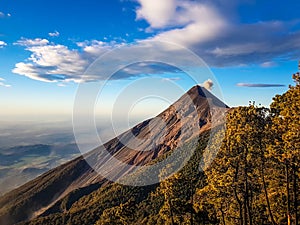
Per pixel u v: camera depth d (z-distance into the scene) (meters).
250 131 34.22
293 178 34.31
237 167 36.62
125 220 47.50
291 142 28.38
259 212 44.00
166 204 45.00
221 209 42.22
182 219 45.31
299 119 28.36
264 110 35.69
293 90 29.81
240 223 39.78
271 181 37.56
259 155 35.47
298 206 37.06
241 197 40.88
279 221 38.66
